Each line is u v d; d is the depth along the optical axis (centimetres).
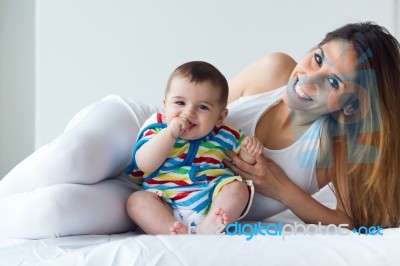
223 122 142
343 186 142
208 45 212
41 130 211
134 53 213
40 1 212
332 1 206
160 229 124
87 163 125
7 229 118
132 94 213
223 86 135
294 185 141
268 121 148
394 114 139
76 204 118
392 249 95
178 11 212
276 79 158
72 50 212
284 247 96
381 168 138
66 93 212
